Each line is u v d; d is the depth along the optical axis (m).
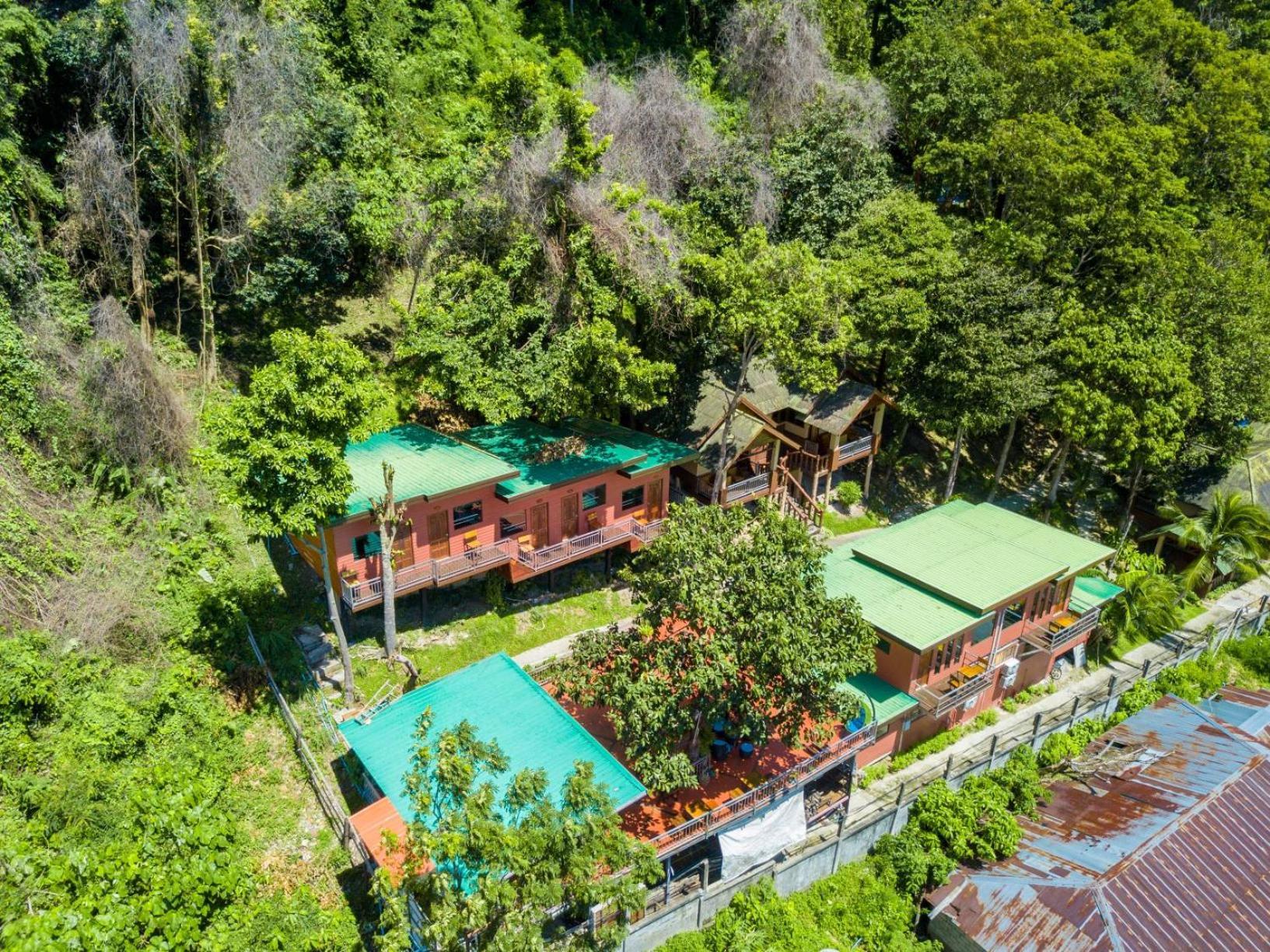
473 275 34.03
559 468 33.41
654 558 26.16
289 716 26.42
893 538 35.53
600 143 34.28
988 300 38.66
